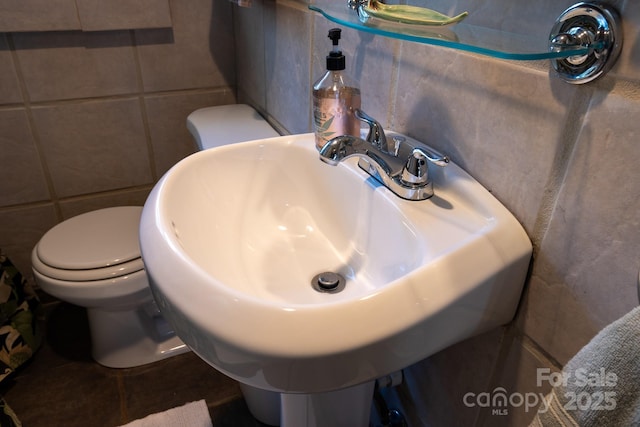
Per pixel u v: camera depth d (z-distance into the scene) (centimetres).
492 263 47
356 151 59
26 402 119
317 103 70
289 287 67
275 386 41
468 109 56
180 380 127
